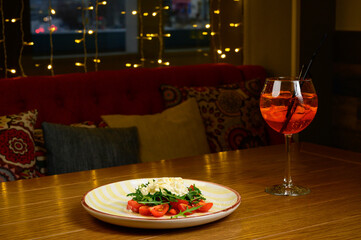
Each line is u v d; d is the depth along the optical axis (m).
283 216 1.09
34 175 2.03
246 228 1.02
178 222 0.98
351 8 3.04
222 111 2.64
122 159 2.20
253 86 2.82
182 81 2.76
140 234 1.00
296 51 3.06
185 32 3.17
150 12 3.07
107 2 2.96
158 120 2.44
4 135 1.99
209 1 3.21
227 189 1.18
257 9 3.24
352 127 3.10
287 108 1.20
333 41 3.17
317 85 3.16
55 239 0.98
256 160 1.59
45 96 2.42
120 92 2.60
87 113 2.49
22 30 2.75
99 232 1.01
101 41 2.97
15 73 2.76
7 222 1.07
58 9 2.83
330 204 1.17
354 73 3.04
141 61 3.09
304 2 3.04
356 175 1.42
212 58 3.27
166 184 1.08
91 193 1.17
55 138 2.12
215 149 2.56
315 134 3.21
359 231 1.01
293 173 1.44
